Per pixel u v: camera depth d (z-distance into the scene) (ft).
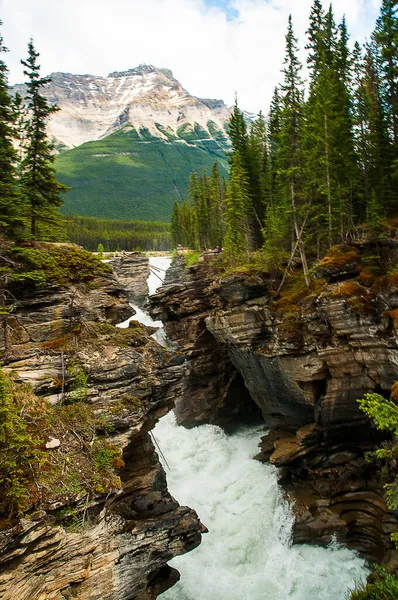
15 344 63.41
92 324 70.64
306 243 123.34
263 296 104.58
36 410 51.67
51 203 82.23
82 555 45.55
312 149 103.86
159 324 178.29
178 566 73.31
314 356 89.35
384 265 89.71
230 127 165.78
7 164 71.61
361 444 86.84
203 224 260.01
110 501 51.39
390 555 67.26
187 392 132.87
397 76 103.24
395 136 108.78
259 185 166.71
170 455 108.88
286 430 104.58
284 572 71.67
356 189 114.83
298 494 86.63
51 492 45.11
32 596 41.19
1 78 71.20
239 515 84.58
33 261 69.72
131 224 558.15
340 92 106.63
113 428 56.39
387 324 77.97
